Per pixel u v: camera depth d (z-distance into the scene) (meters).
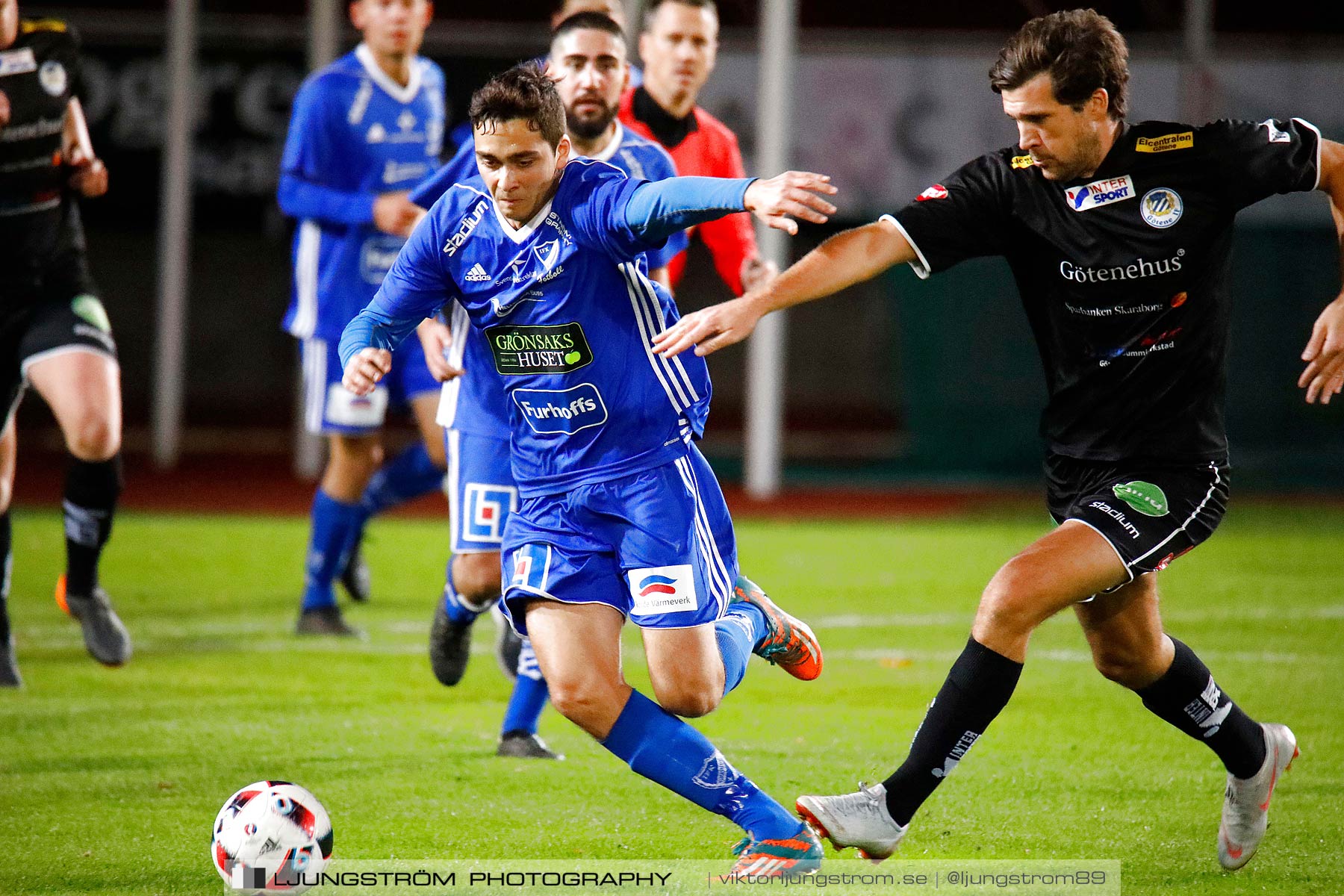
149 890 12.09
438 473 26.23
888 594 28.91
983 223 12.39
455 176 17.80
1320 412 47.28
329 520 23.97
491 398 16.19
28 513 38.31
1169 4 62.91
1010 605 11.80
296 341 69.94
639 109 20.45
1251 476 47.25
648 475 13.01
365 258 23.41
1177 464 12.40
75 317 18.86
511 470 16.34
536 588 12.84
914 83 52.12
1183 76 49.53
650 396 13.00
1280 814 14.70
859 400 71.06
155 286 69.00
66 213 19.20
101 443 18.41
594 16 16.61
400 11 23.38
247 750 16.91
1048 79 11.52
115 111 51.12
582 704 12.23
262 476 48.88
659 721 12.19
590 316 12.63
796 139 52.28
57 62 18.50
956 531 38.50
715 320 11.57
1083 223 12.05
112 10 66.88
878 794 12.05
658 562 12.84
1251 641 24.08
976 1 71.38
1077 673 21.86
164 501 42.41
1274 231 47.19
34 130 18.30
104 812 14.37
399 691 20.36
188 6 47.47
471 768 16.33
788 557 33.66
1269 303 47.34
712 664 13.01
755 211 11.26
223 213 51.03
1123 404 12.43
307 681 20.88
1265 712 19.27
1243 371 47.44
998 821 14.41
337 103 23.47
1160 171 11.93
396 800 15.00
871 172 52.44
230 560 32.06
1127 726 18.48
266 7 71.19
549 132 12.02
